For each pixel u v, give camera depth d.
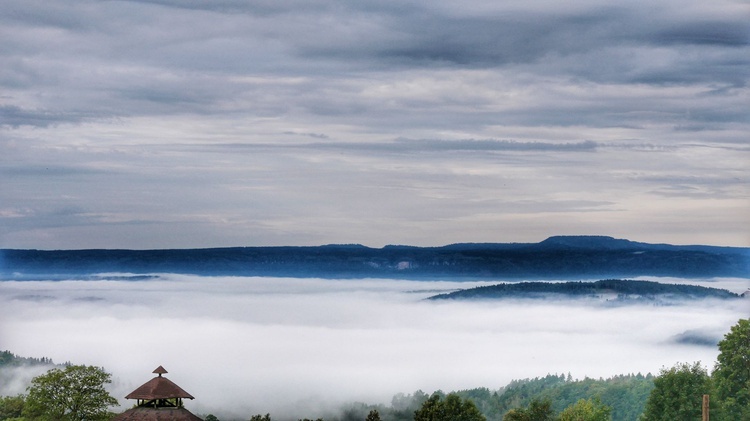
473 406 111.88
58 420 92.25
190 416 73.75
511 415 131.38
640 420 118.19
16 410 101.44
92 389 95.62
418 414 111.94
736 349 119.88
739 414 113.31
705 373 117.94
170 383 75.25
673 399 112.88
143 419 72.19
